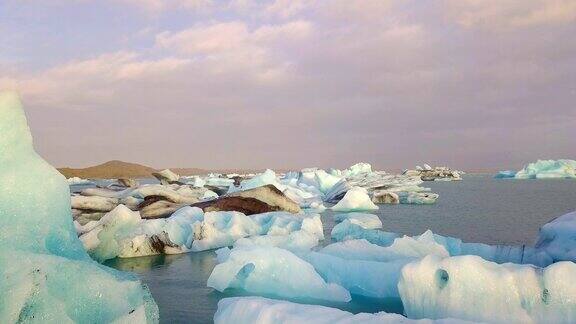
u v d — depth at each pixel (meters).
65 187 5.37
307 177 42.84
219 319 5.36
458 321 4.52
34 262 4.24
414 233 14.78
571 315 4.91
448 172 73.44
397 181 38.81
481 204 27.62
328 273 7.86
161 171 42.16
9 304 3.96
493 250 8.61
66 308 4.13
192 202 20.64
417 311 5.73
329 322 4.52
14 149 5.09
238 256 7.67
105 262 10.52
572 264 5.08
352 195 25.05
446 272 5.73
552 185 54.53
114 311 4.40
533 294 5.14
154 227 12.32
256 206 18.50
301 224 13.86
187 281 8.38
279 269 7.48
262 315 4.87
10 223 4.70
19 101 5.36
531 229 15.58
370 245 8.66
